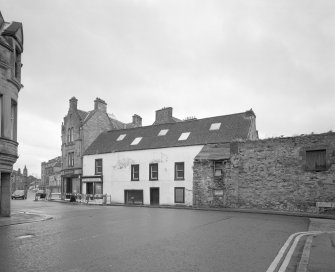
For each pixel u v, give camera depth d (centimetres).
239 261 760
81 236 1096
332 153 2117
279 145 2334
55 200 3872
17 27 1841
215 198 2550
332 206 2050
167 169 3061
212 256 807
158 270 680
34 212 2044
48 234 1143
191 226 1352
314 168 2181
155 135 3406
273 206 2306
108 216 1775
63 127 4222
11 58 1780
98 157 3625
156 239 1037
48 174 9350
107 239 1037
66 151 4050
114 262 745
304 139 2239
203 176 2631
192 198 2859
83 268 695
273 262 752
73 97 4091
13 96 1802
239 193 2456
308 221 1644
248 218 1719
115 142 3647
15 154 1762
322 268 674
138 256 804
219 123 3127
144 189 3195
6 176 1736
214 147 2773
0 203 1712
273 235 1139
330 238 1052
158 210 2250
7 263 737
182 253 838
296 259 786
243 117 3070
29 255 815
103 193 3509
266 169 2366
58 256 803
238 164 2484
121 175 3397
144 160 3238
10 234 1147
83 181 3700
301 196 2206
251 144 2452
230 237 1085
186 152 2962
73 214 1900
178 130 3300
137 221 1529
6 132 1711
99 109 4122
